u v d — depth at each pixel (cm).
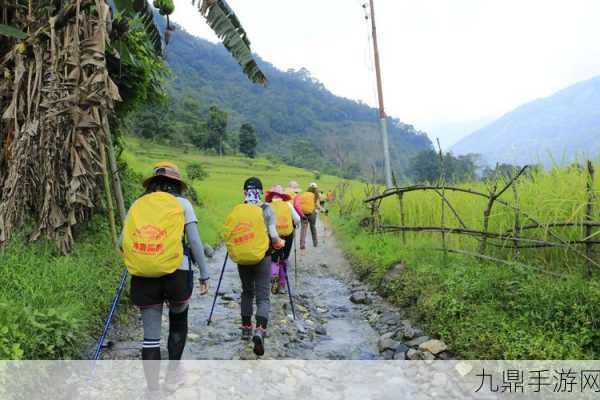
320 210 1397
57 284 498
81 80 608
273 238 515
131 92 1037
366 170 10988
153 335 368
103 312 533
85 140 625
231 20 752
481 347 457
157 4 701
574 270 518
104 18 594
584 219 521
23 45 632
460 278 592
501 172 729
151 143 7256
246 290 539
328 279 948
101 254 679
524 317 462
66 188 621
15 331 361
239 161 8012
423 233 897
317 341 573
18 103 644
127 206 1040
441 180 885
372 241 1039
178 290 372
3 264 500
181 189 409
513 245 598
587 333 411
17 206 591
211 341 536
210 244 1295
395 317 635
